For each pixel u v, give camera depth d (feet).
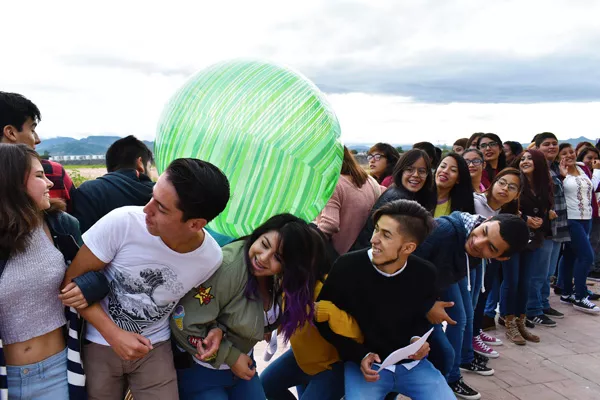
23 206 4.88
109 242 5.26
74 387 5.48
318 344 7.41
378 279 6.95
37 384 5.27
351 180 10.69
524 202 13.39
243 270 6.01
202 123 5.80
